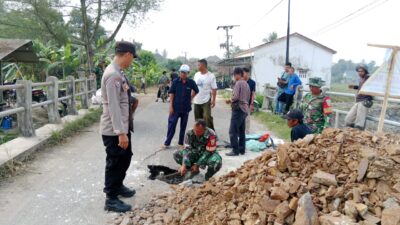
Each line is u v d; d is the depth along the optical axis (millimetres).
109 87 3711
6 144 6398
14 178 5020
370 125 7082
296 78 11070
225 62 37219
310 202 2713
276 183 3115
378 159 2994
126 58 3896
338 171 3189
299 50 29953
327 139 3557
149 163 5996
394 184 2832
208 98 7289
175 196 4145
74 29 17016
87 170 5508
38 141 6707
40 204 4164
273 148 7094
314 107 5293
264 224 2857
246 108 6465
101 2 16078
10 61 15398
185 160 5074
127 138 3854
